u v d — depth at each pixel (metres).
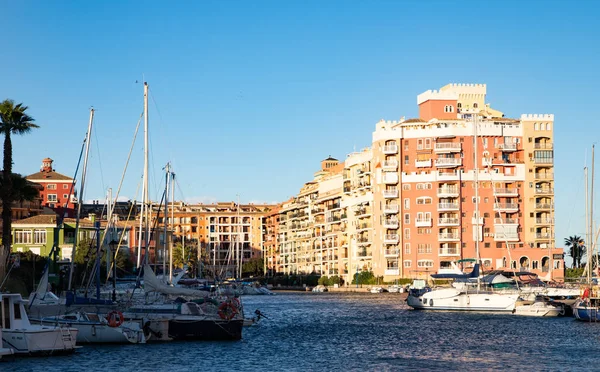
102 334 63.59
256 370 53.78
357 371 53.75
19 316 56.41
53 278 106.38
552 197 191.62
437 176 192.00
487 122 191.88
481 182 190.62
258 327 88.62
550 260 158.50
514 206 190.38
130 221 196.25
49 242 140.50
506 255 188.50
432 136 193.75
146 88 86.12
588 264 97.00
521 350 64.81
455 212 190.88
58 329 56.94
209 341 68.12
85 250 136.12
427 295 115.56
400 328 86.19
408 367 55.56
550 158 192.25
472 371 53.75
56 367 52.00
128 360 56.00
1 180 87.94
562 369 54.31
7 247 87.25
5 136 87.38
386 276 198.00
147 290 71.56
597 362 57.62
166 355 59.03
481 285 117.25
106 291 89.25
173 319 66.88
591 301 91.56
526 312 103.00
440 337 75.88
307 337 76.19
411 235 194.75
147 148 86.00
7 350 53.78
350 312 115.31
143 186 85.50
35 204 164.88
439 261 190.75
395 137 196.38
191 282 124.50
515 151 191.88
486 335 77.12
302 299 163.75
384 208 197.25
